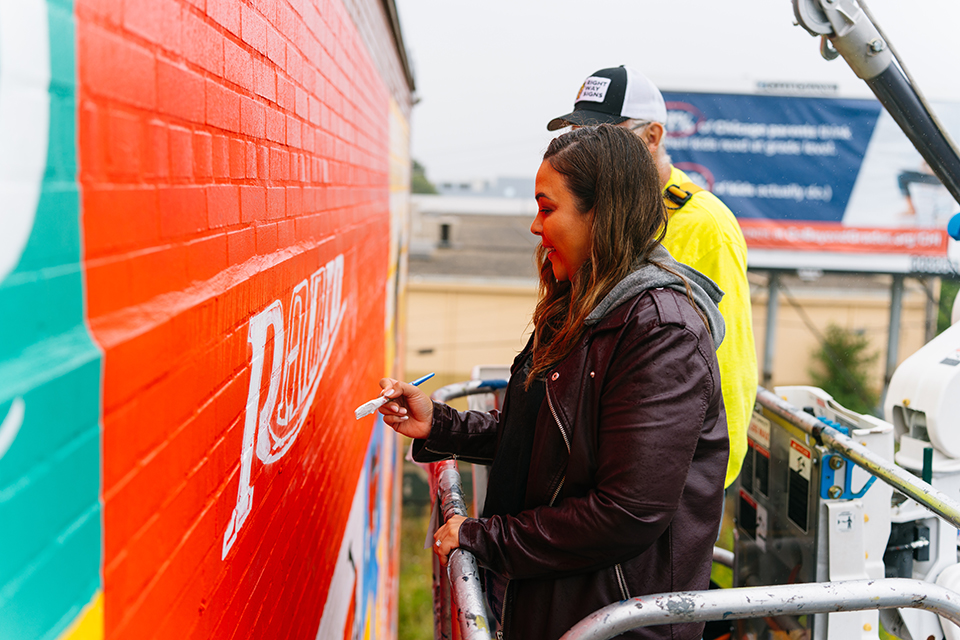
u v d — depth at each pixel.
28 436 0.65
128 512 0.86
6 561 0.63
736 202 13.46
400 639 13.33
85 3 0.76
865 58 2.40
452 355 26.34
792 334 24.12
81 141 0.75
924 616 2.24
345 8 2.94
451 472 1.78
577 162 1.38
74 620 0.74
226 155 1.27
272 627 1.65
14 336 0.64
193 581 1.11
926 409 2.45
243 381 1.36
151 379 0.92
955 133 13.11
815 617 2.07
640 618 1.20
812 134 13.23
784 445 2.29
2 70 0.61
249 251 1.43
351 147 3.23
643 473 1.23
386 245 6.07
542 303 1.59
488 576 1.73
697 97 13.22
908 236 13.37
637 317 1.30
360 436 3.66
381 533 5.70
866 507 2.13
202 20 1.14
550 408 1.36
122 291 0.85
